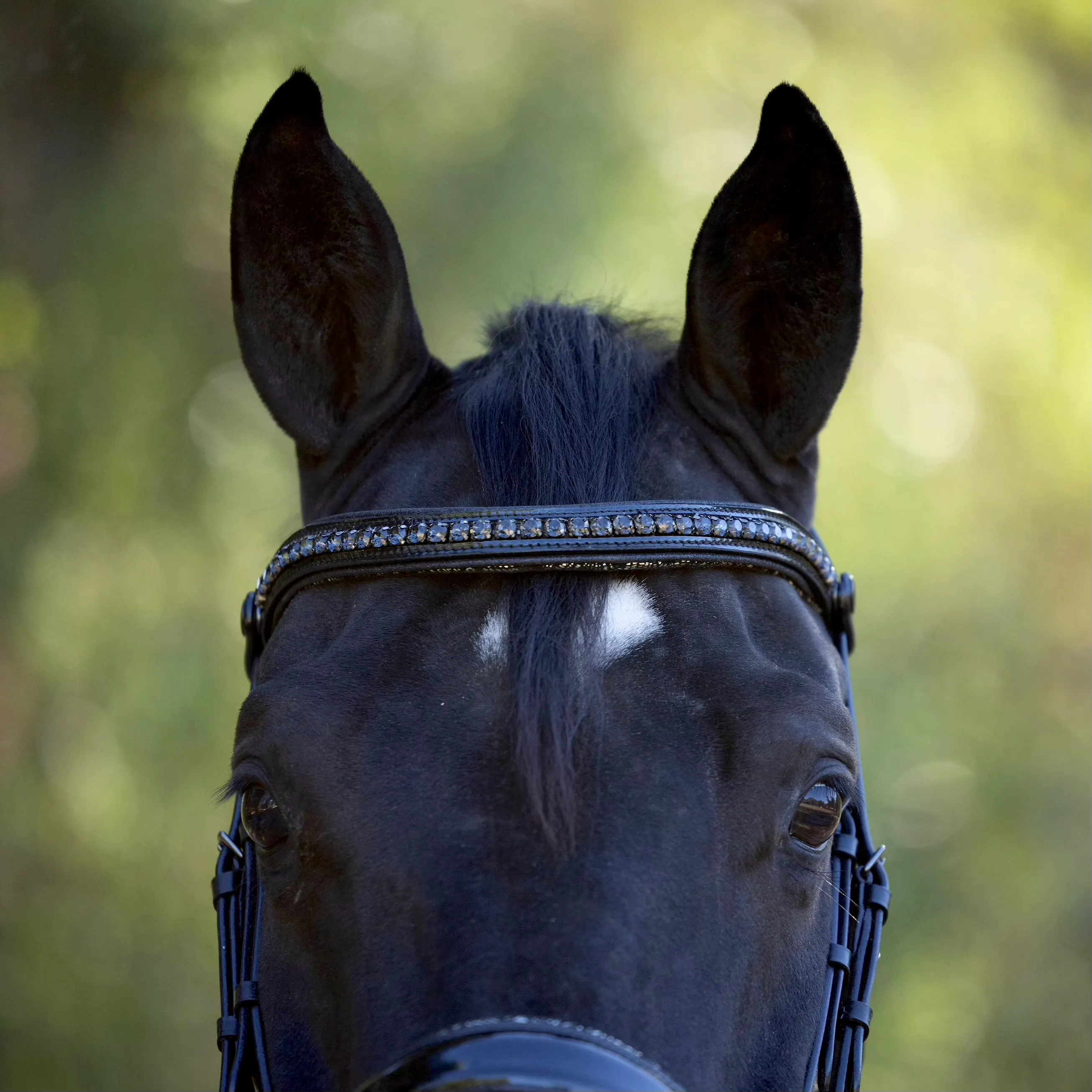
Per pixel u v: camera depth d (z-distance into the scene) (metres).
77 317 13.01
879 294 14.20
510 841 2.75
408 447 3.50
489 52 13.52
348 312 3.60
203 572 13.24
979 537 14.34
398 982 2.70
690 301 3.49
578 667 2.91
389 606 3.09
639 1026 2.62
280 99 3.45
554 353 3.37
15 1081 12.77
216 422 13.52
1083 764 14.70
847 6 14.48
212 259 13.49
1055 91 15.00
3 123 13.05
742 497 3.46
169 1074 13.25
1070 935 14.26
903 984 13.81
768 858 2.89
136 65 13.01
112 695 13.01
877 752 13.55
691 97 13.88
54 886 13.20
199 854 13.27
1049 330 14.33
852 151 13.95
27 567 12.89
